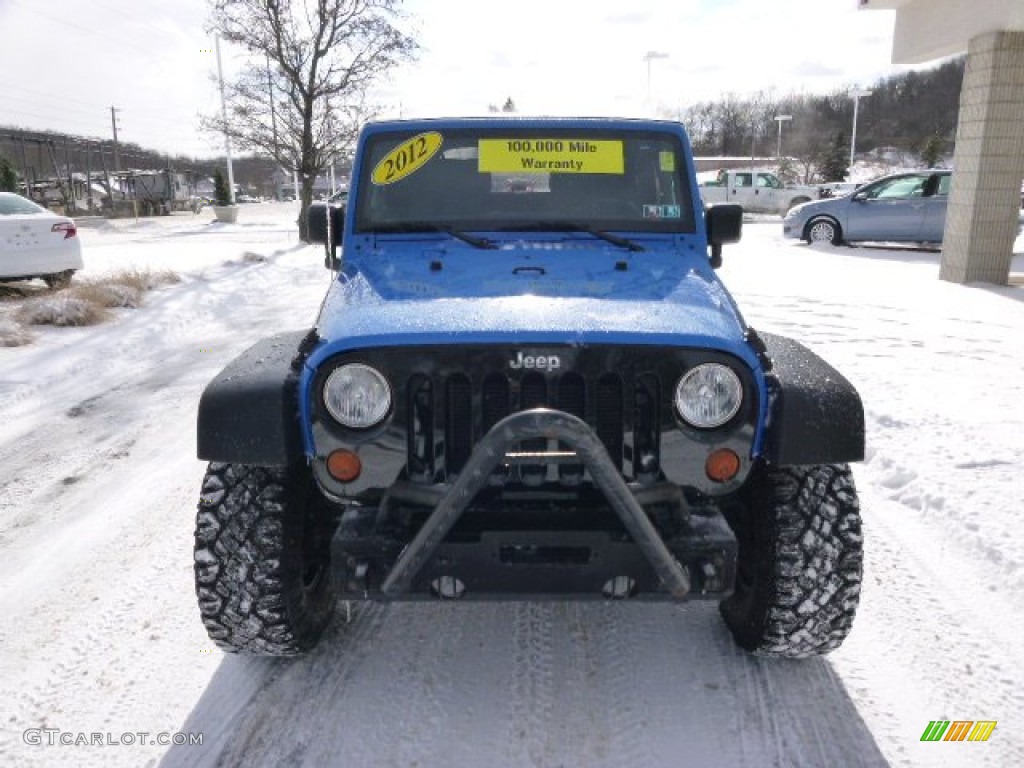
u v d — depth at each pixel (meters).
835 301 9.61
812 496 2.51
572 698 2.64
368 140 3.38
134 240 21.69
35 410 5.87
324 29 18.78
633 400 2.34
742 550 2.77
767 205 30.14
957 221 11.18
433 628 3.06
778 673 2.76
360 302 2.68
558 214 3.31
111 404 6.02
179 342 8.18
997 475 4.20
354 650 2.92
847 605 2.51
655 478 2.38
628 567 2.29
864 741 2.44
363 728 2.51
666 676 2.75
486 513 2.35
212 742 2.45
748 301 9.59
